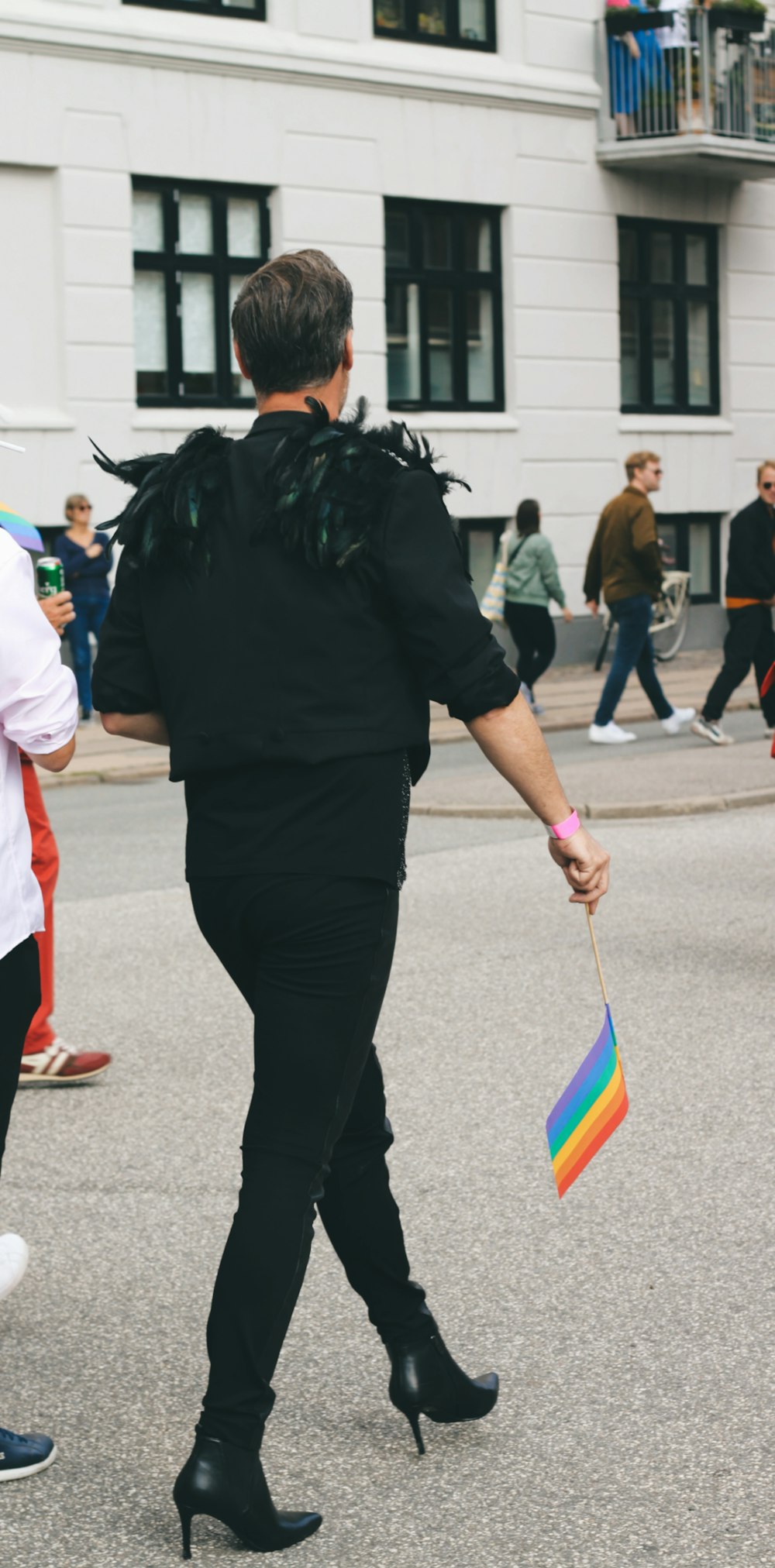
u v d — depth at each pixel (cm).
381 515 279
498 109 2147
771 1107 532
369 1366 367
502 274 2194
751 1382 352
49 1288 411
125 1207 463
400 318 2112
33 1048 577
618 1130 514
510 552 1655
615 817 1105
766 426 2494
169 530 288
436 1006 664
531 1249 426
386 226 2086
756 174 2375
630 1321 382
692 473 2397
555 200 2214
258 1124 288
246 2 1931
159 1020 661
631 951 745
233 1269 283
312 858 282
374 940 287
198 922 296
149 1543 297
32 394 1806
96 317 1830
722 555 2464
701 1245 425
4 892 308
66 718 302
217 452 291
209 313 1942
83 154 1811
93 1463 327
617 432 2300
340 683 282
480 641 283
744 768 1243
